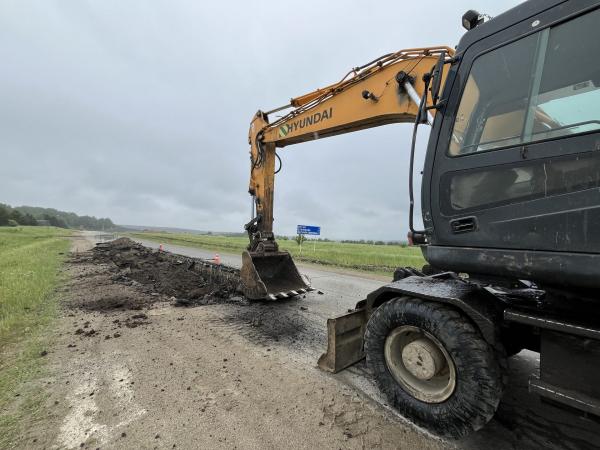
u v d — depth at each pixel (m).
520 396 2.90
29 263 10.82
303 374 3.26
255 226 6.34
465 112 2.35
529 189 1.97
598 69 1.76
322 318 5.24
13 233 43.59
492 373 2.04
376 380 2.71
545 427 2.46
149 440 2.23
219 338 4.29
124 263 11.49
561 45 1.90
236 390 2.93
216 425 2.41
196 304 6.08
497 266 2.12
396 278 3.90
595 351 1.73
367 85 4.33
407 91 3.77
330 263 13.62
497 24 2.21
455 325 2.18
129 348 3.89
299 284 6.28
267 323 4.96
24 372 3.24
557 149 1.86
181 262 10.44
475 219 2.25
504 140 2.12
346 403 2.74
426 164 2.60
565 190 1.82
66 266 11.20
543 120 1.94
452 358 2.18
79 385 2.99
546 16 1.97
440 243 2.51
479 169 2.23
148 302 6.15
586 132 1.75
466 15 2.48
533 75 2.01
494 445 2.26
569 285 1.83
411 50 3.71
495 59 2.21
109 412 2.56
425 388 2.41
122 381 3.07
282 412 2.59
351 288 7.87
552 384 1.88
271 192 6.38
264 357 3.68
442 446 2.22
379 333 2.69
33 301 5.88
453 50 3.31
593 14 1.79
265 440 2.25
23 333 4.38
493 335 2.08
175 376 3.19
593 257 1.71
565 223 1.82
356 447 2.20
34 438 2.25
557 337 1.88
